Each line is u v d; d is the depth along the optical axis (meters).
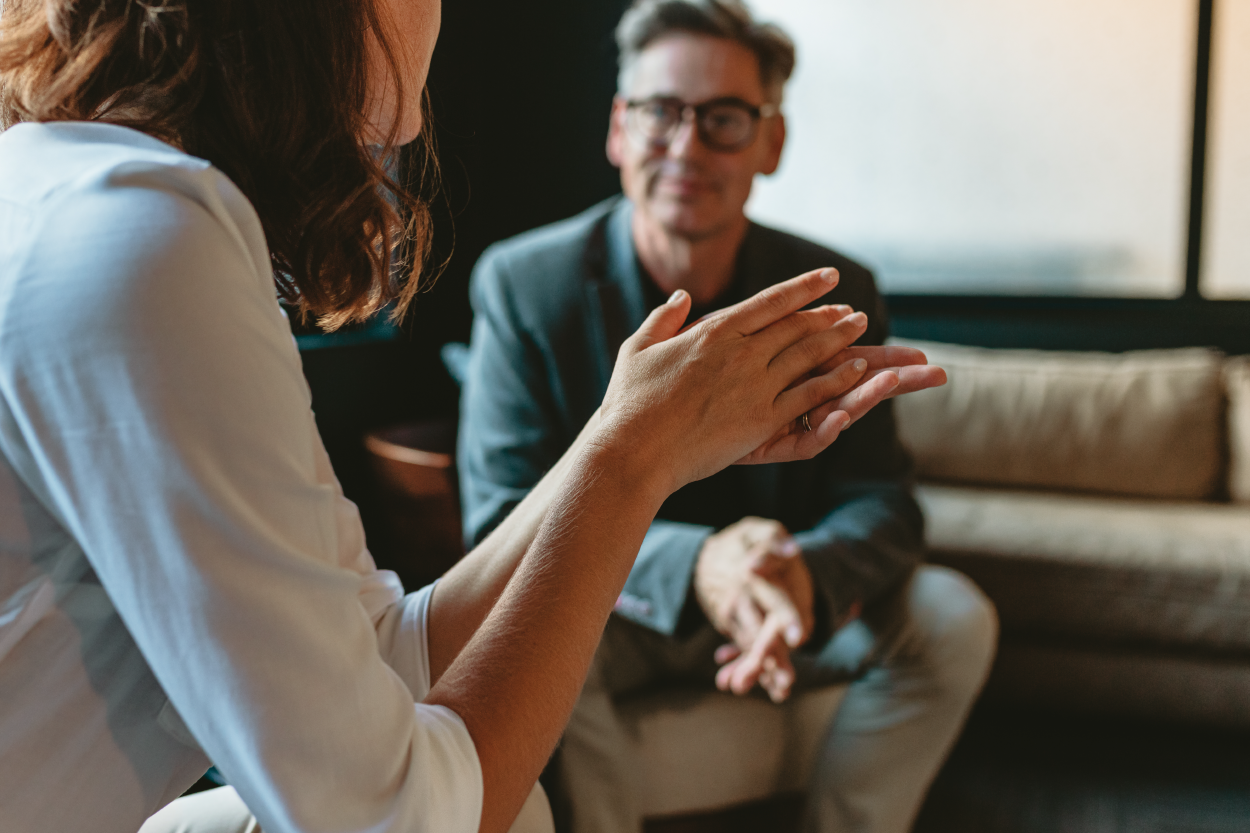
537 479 1.48
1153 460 2.68
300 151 0.53
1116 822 1.89
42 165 0.44
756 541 1.32
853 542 1.40
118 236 0.40
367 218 0.58
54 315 0.39
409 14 0.59
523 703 0.50
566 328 1.47
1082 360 2.98
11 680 0.46
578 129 3.45
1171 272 2.97
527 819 0.79
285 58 0.51
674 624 1.33
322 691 0.43
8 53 0.52
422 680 0.71
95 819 0.51
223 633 0.41
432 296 3.28
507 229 3.55
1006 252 3.11
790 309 0.63
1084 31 2.94
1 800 0.47
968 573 2.31
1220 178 2.88
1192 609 2.16
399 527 2.48
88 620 0.47
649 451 0.56
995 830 1.87
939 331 3.19
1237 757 2.14
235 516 0.41
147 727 0.51
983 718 2.35
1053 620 2.26
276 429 0.43
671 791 1.46
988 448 2.79
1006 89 3.04
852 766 1.44
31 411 0.40
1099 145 2.98
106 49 0.49
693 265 1.48
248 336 0.42
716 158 1.43
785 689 1.25
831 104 3.21
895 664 1.44
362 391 2.96
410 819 0.45
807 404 0.61
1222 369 2.77
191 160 0.44
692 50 1.42
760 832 1.60
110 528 0.40
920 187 3.16
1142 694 2.22
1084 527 2.39
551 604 0.52
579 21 3.39
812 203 3.28
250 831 0.73
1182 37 2.86
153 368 0.39
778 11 3.21
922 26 3.08
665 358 0.60
